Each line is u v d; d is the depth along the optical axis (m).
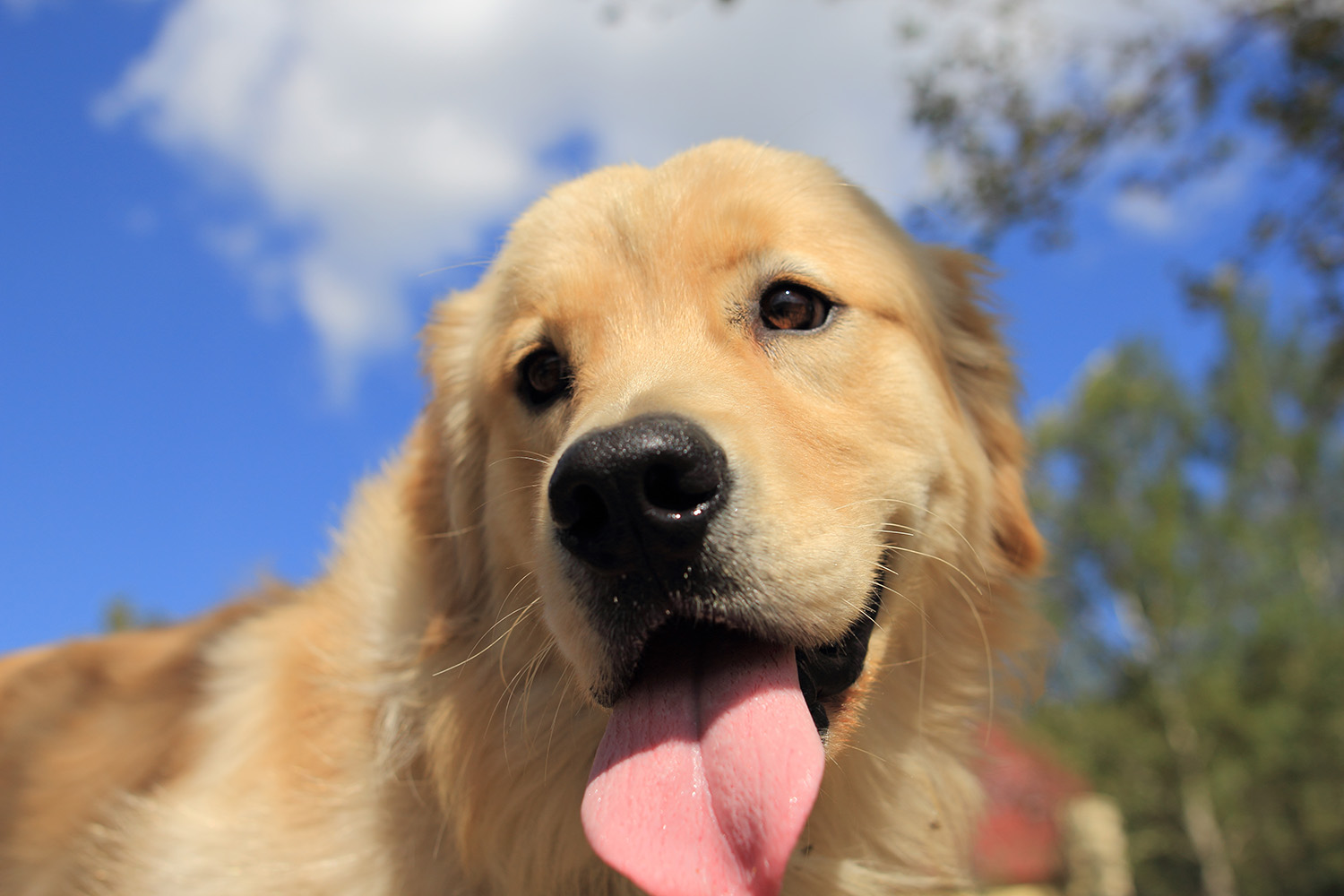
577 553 0.27
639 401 0.29
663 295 0.34
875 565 0.32
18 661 0.52
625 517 0.26
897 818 0.36
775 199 0.36
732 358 0.33
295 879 0.35
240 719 0.41
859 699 0.32
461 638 0.37
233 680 0.42
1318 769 3.06
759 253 0.34
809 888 0.35
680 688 0.28
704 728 0.27
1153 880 3.23
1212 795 3.05
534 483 0.35
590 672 0.28
